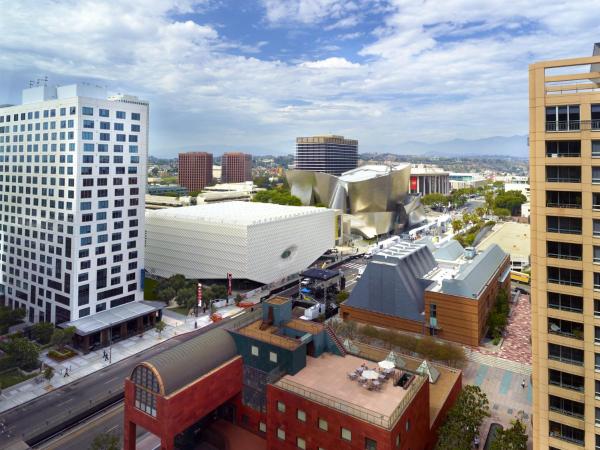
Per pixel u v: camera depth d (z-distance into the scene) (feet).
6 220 319.27
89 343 260.42
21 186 305.32
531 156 133.90
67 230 274.16
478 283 286.66
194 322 312.91
